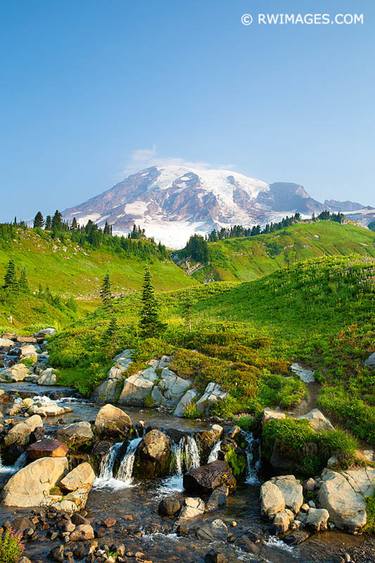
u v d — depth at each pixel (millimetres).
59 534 16562
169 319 54750
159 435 23828
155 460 22750
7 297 109375
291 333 40406
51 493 19547
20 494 19078
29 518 17500
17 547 15078
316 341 36719
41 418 28438
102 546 15930
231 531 17312
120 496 20344
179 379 32469
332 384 29719
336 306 43438
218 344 39562
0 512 18078
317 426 23688
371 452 22219
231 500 20047
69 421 27781
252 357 35344
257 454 23781
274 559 15688
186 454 23594
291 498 18969
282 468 22000
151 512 18781
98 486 21438
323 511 17844
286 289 54531
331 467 20609
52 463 20812
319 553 16094
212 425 26219
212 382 31234
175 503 18844
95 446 23781
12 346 55188
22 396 33844
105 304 72438
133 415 29234
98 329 51938
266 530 17375
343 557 15875
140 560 15289
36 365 42875
